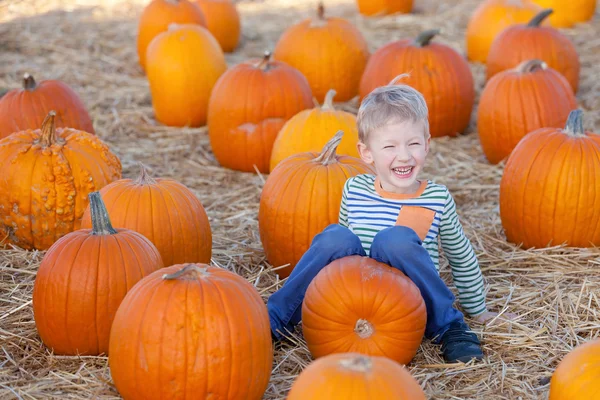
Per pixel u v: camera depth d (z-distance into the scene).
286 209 4.10
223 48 9.24
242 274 4.39
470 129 6.88
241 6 11.54
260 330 2.99
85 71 8.35
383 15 10.74
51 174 4.41
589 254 4.45
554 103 5.67
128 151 6.36
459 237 3.53
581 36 9.41
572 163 4.37
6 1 10.71
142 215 3.91
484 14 8.45
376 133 3.33
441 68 6.40
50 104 5.41
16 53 8.86
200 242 4.12
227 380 2.91
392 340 3.14
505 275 4.32
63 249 3.39
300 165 4.19
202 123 6.93
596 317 3.84
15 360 3.51
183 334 2.86
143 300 2.93
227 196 5.55
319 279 3.22
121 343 2.93
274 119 5.74
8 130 5.32
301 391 2.43
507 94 5.75
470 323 3.71
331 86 7.27
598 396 2.61
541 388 3.27
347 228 3.50
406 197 3.48
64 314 3.35
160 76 6.73
